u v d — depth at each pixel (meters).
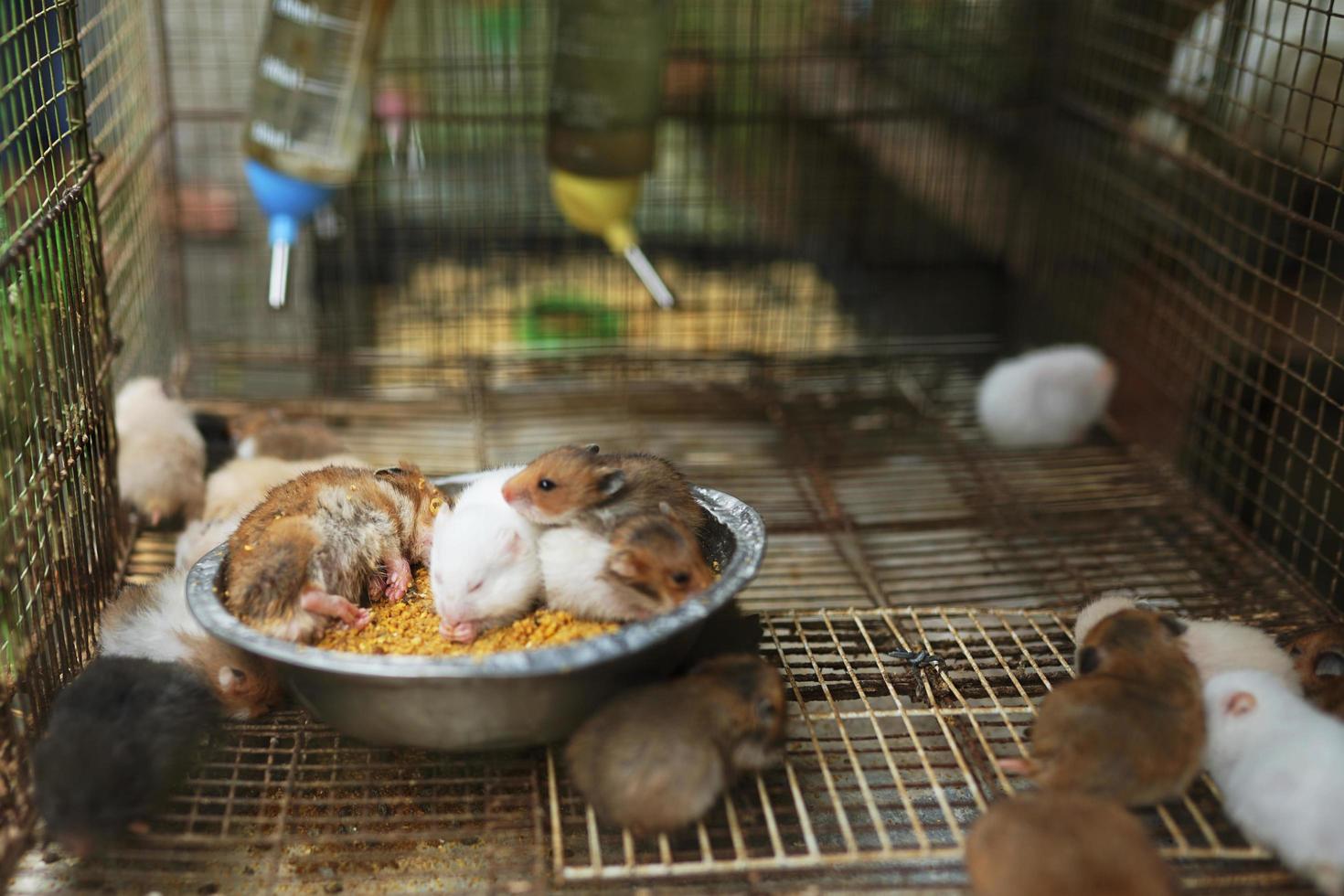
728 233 0.98
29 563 0.54
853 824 0.54
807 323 0.99
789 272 0.98
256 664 0.56
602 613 0.55
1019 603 0.68
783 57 0.91
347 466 0.62
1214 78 0.75
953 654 0.63
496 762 0.56
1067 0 0.90
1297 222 0.66
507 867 0.52
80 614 0.60
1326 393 0.66
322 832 0.54
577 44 0.73
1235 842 0.52
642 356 0.93
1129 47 0.85
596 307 0.98
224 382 0.90
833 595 0.69
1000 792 0.54
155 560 0.69
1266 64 0.75
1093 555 0.72
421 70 0.88
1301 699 0.54
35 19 0.57
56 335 0.58
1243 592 0.68
